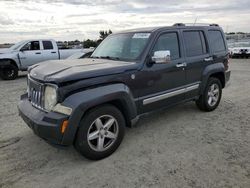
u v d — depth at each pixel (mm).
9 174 3396
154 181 3158
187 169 3408
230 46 23953
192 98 5367
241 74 12266
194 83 5297
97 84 3602
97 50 5355
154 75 4363
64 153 3969
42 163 3684
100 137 3689
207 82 5633
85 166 3576
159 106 4613
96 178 3270
